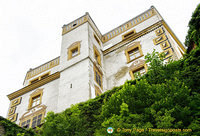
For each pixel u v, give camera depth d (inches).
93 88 831.7
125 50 1032.2
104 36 1212.5
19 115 951.0
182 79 487.8
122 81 917.2
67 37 1104.8
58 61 1170.0
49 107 895.1
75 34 1089.4
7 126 524.7
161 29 985.5
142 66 903.7
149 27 1027.9
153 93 429.1
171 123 360.8
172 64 546.3
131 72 917.2
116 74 965.2
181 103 393.1
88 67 879.1
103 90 906.1
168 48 888.9
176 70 528.1
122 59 1007.6
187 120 371.9
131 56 1002.1
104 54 1095.0
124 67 963.3
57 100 899.4
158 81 513.7
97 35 1157.7
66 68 941.8
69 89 846.5
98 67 962.1
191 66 506.3
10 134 518.0
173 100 396.8
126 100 437.7
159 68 543.2
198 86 463.8
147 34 1016.9
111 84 945.5
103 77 966.4
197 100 405.4
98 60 1015.0
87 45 979.9
